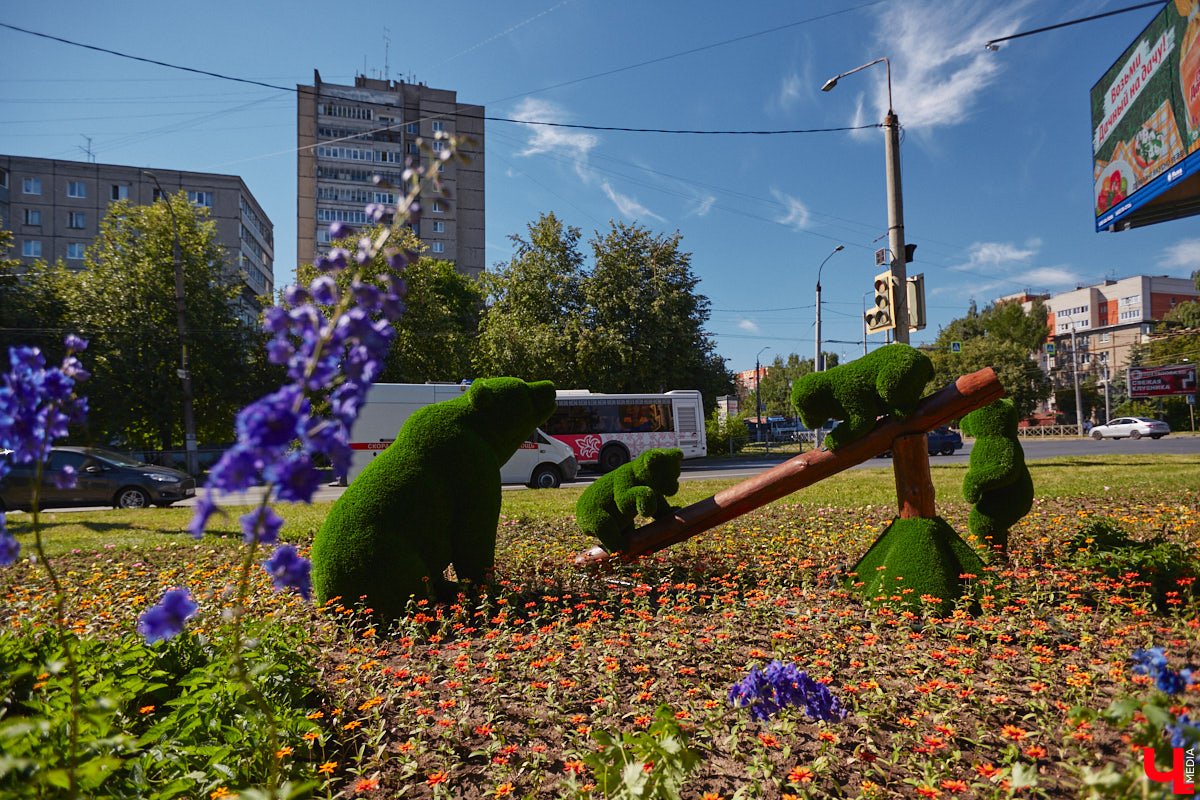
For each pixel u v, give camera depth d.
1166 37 12.70
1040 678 3.45
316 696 3.40
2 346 23.81
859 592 5.25
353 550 4.84
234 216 52.16
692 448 23.97
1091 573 5.18
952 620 4.48
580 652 3.93
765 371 89.31
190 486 14.63
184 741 2.48
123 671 2.90
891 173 11.00
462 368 30.95
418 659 4.20
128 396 24.95
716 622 4.69
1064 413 59.81
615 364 29.45
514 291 31.06
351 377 1.31
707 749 2.92
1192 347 51.72
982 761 2.77
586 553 6.48
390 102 63.12
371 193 62.12
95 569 6.80
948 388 5.12
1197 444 26.73
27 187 48.00
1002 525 5.70
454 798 2.64
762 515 9.54
